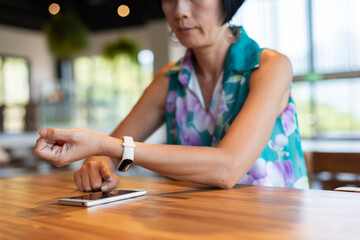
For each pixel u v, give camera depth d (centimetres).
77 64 1145
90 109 668
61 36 789
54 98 649
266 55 108
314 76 520
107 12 1030
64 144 74
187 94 123
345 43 515
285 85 101
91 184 89
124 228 54
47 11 1016
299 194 76
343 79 516
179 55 809
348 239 47
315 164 136
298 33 541
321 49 530
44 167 364
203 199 74
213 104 117
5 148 447
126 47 921
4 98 1059
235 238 48
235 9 105
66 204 73
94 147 75
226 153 84
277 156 110
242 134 88
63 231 54
